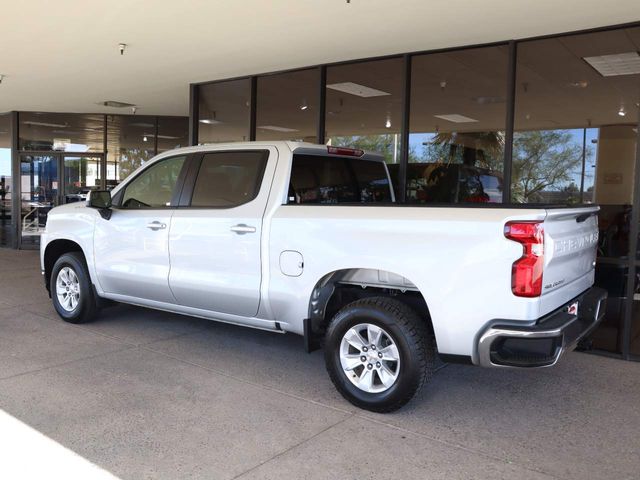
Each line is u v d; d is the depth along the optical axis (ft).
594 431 12.21
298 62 24.59
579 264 13.33
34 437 11.37
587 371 16.33
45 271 21.31
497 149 20.80
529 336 10.93
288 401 13.56
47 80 29.63
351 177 17.56
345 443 11.39
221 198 16.15
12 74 28.14
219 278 15.66
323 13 18.01
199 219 16.15
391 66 23.02
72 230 19.89
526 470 10.45
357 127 24.17
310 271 13.82
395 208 12.66
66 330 19.61
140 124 44.04
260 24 19.34
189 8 17.98
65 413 12.55
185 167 17.25
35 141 43.55
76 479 9.83
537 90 20.01
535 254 10.94
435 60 21.95
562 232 12.11
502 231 11.15
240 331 19.89
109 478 9.88
